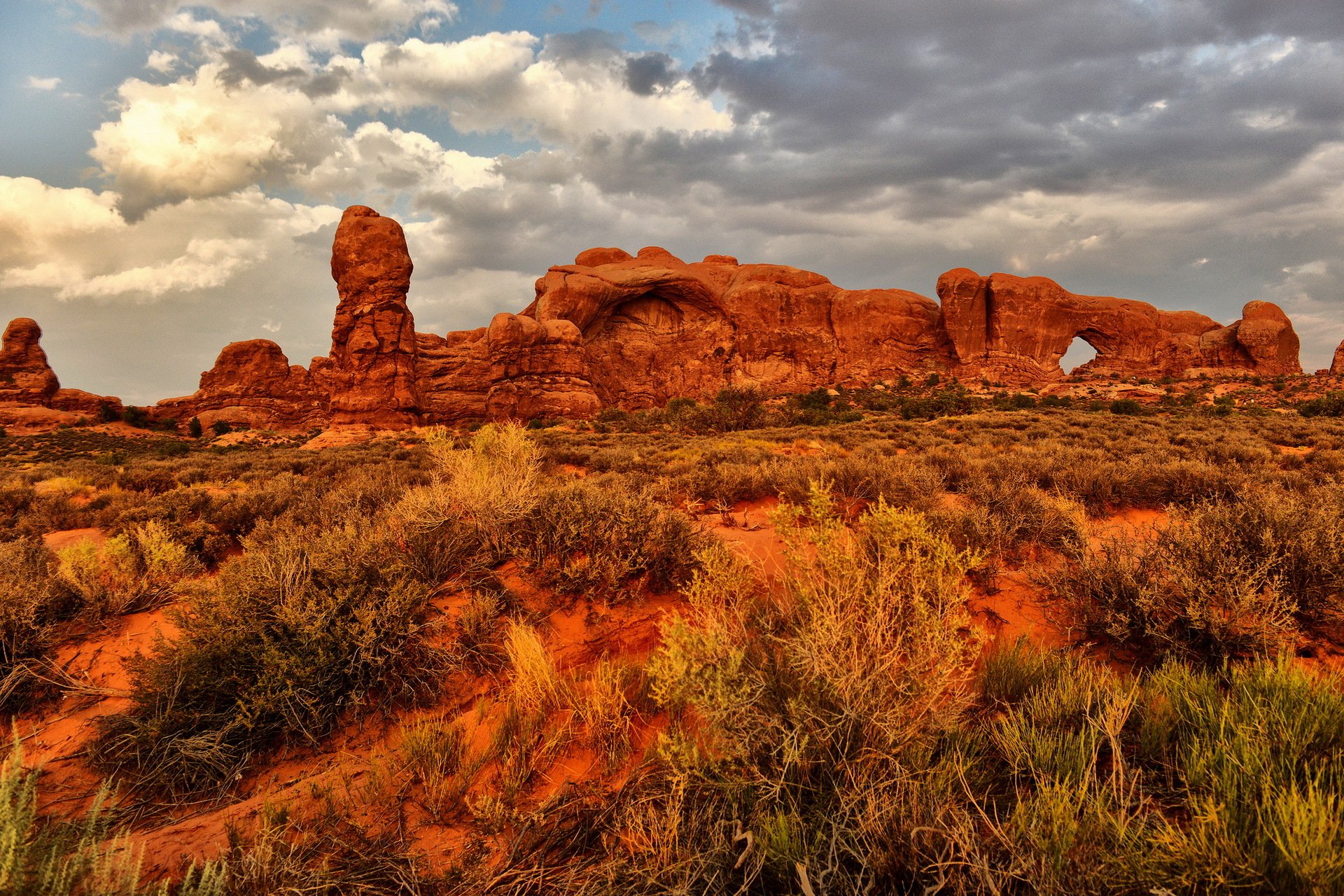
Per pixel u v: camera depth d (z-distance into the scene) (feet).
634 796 8.36
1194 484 25.20
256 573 13.35
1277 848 5.43
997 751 8.28
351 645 12.19
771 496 28.07
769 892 6.61
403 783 9.60
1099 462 32.40
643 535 16.01
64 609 16.96
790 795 7.36
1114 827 6.14
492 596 14.92
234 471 60.13
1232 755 6.69
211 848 8.54
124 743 10.85
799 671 8.25
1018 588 14.89
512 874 7.43
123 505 32.58
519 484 18.92
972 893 5.96
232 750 10.69
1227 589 10.78
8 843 5.33
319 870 7.48
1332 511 13.97
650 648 13.30
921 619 8.34
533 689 11.31
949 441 61.62
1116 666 11.21
